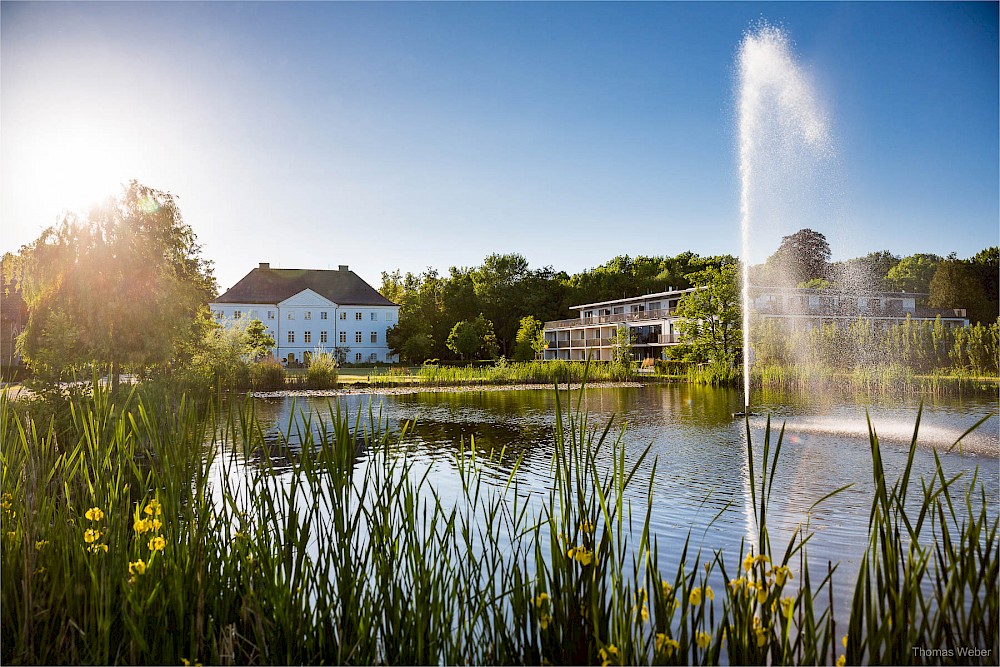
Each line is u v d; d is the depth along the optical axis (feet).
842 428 48.21
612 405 71.20
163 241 52.80
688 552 18.90
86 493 12.85
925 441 41.45
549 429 49.37
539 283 269.23
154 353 50.01
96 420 12.74
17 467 12.37
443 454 37.09
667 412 62.85
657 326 175.32
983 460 34.53
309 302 231.91
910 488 28.14
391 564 10.21
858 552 19.24
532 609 9.62
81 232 49.14
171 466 10.98
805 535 21.08
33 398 28.30
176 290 52.70
